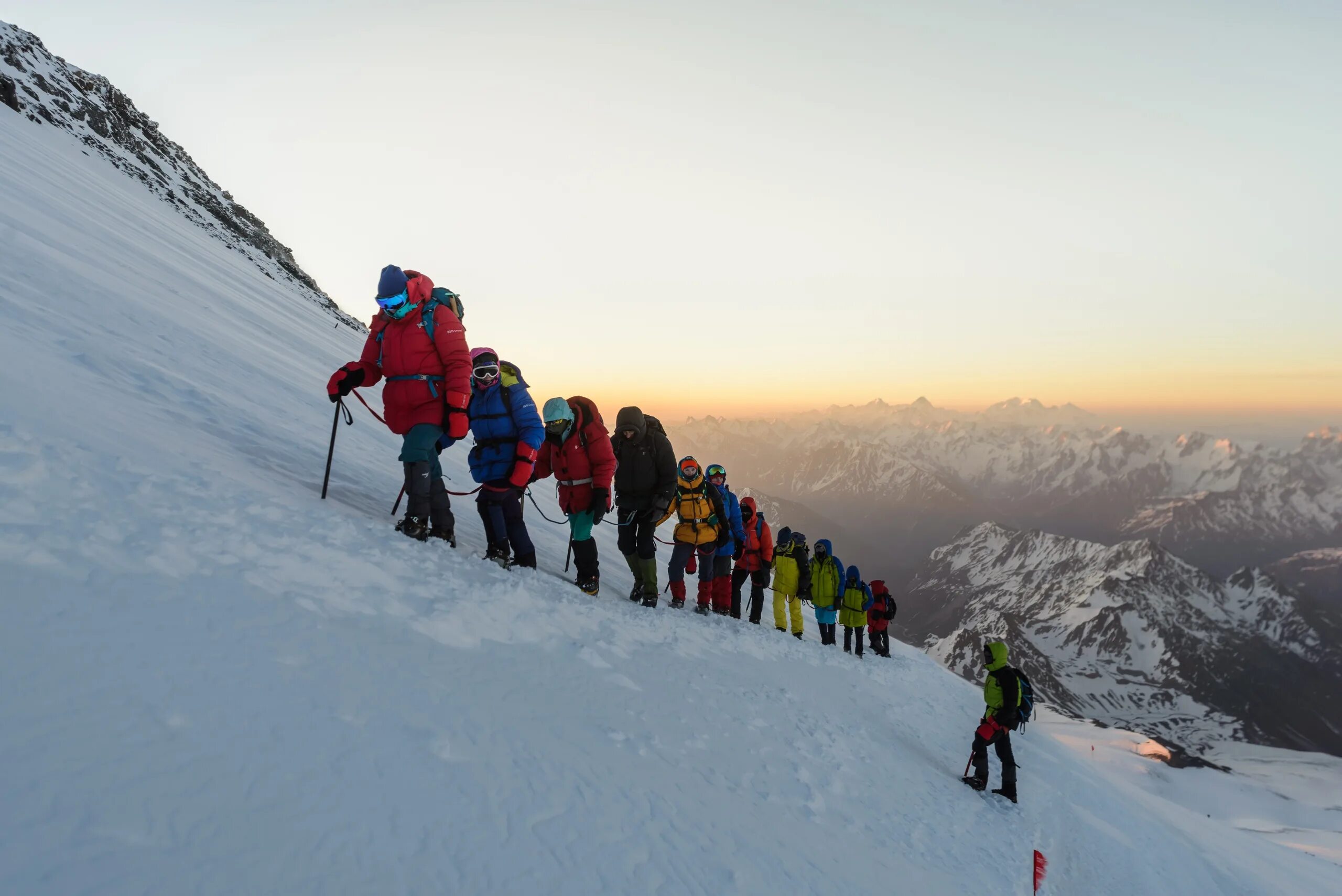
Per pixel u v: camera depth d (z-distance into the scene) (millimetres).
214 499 4117
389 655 3660
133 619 2775
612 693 5098
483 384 6648
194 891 1855
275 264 61500
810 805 5383
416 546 5344
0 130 24703
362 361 5949
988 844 7090
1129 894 8203
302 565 4004
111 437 4453
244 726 2549
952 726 12594
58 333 6551
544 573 7566
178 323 10852
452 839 2572
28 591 2594
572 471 8164
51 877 1683
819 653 13266
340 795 2482
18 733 2023
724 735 5691
